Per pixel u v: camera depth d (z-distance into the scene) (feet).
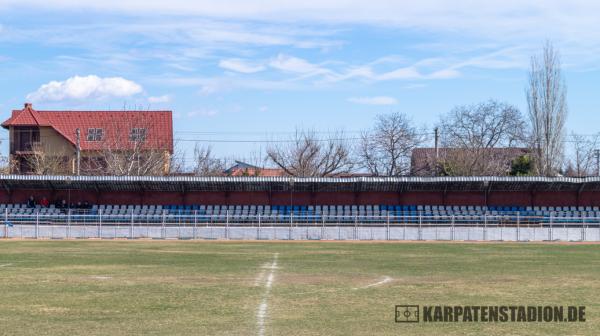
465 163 287.69
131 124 331.16
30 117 314.55
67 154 315.99
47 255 124.26
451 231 179.93
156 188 212.84
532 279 87.20
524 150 319.47
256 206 213.66
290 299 69.00
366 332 52.85
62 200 212.02
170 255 125.70
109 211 210.59
